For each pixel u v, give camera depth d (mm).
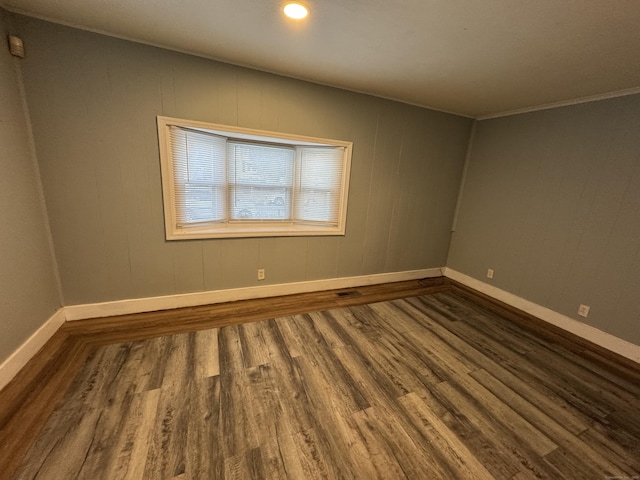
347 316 2740
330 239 3258
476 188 3678
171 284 2623
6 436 1353
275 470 1270
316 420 1544
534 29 1585
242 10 1602
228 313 2658
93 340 2121
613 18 1422
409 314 2867
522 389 1890
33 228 1951
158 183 2377
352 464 1315
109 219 2285
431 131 3453
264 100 2557
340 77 2586
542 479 1305
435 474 1293
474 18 1526
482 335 2549
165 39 2047
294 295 3178
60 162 2059
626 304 2354
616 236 2410
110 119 2129
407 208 3611
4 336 1664
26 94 1884
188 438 1396
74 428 1411
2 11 1698
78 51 1949
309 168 3162
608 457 1435
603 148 2471
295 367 1960
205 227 2783
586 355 2334
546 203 2910
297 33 1833
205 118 2393
